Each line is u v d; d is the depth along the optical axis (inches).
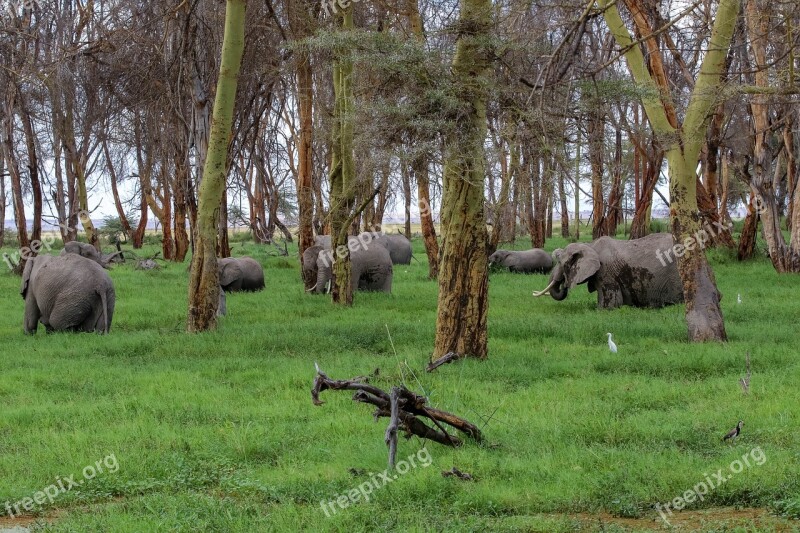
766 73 770.8
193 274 791.7
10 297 1098.7
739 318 824.3
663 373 581.6
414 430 402.0
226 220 1497.3
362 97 795.4
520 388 542.6
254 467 406.3
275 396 533.0
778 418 448.1
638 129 778.2
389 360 626.5
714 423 445.1
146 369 625.3
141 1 1253.1
